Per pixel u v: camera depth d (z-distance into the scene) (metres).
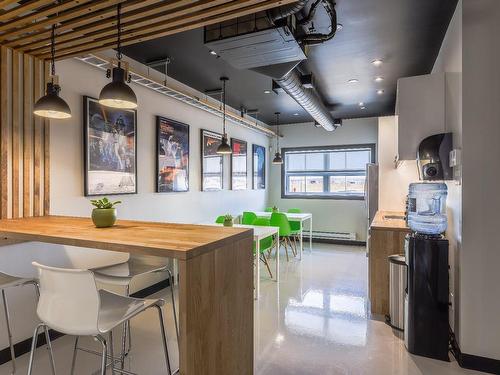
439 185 2.82
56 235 1.84
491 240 2.24
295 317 3.21
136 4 2.03
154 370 2.27
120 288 3.38
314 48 3.33
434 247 2.48
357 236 7.03
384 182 5.31
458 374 2.25
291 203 7.64
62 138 2.94
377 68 3.92
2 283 1.87
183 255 1.42
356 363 2.39
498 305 2.23
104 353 1.38
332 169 7.33
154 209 4.07
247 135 6.73
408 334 2.56
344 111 6.30
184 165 4.63
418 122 2.96
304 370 2.29
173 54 3.48
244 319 1.92
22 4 2.10
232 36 2.40
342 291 3.97
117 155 3.48
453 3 2.50
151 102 4.00
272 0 1.97
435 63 3.68
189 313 1.44
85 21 2.22
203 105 4.67
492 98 2.22
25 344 2.52
